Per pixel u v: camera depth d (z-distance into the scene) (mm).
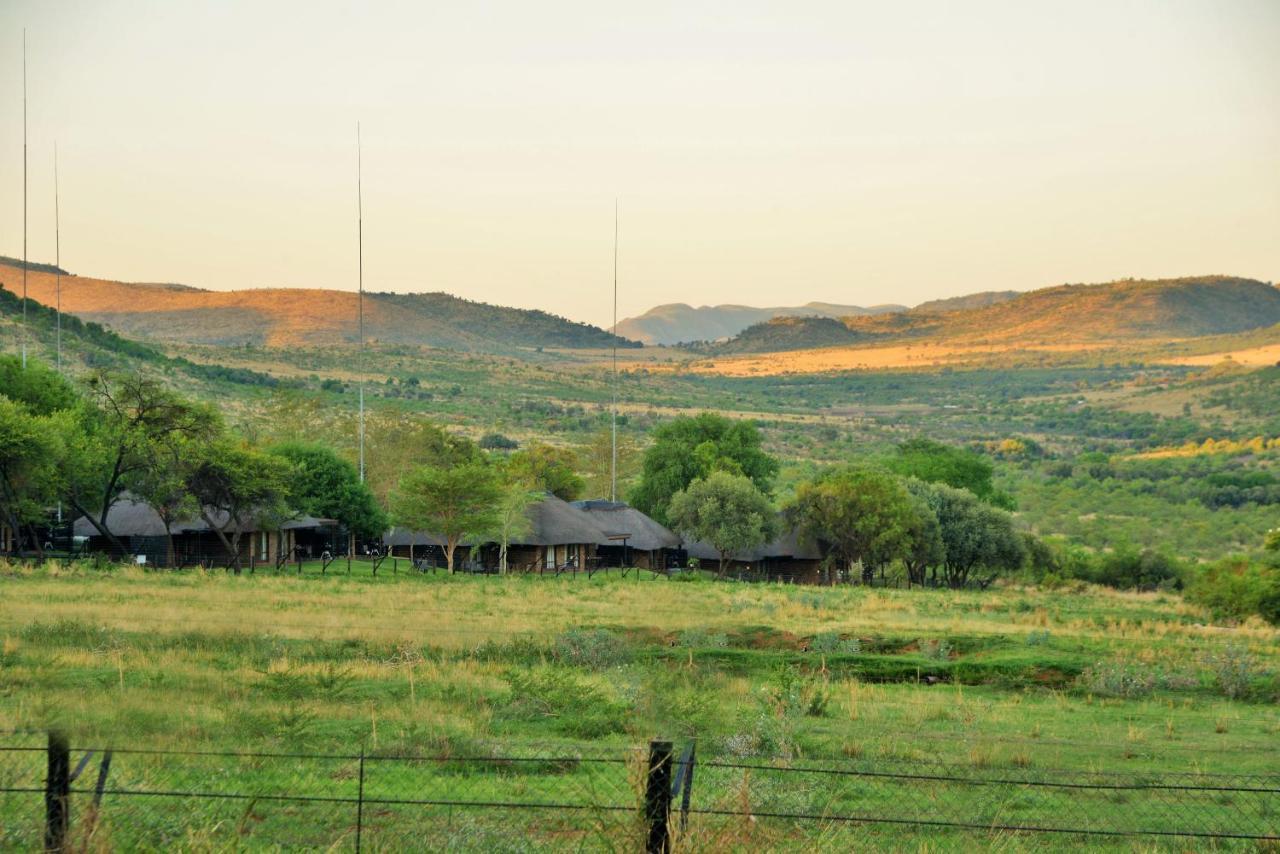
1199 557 143750
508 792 16328
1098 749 23109
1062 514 181125
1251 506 189500
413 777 16969
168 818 13961
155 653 29391
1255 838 15492
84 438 66750
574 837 14258
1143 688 32531
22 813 13695
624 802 15414
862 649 39188
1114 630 46125
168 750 16766
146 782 15477
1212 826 16469
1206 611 66062
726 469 100750
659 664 32688
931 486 93438
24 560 59688
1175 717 28609
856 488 85125
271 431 124000
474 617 42219
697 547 89375
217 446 65688
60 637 31047
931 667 35094
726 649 36531
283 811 14883
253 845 13438
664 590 59656
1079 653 37812
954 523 89688
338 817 14672
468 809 15305
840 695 29328
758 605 51281
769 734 21375
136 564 62188
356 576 62438
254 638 32469
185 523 71750
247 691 24016
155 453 64562
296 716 20234
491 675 28922
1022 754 21297
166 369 185125
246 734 19406
